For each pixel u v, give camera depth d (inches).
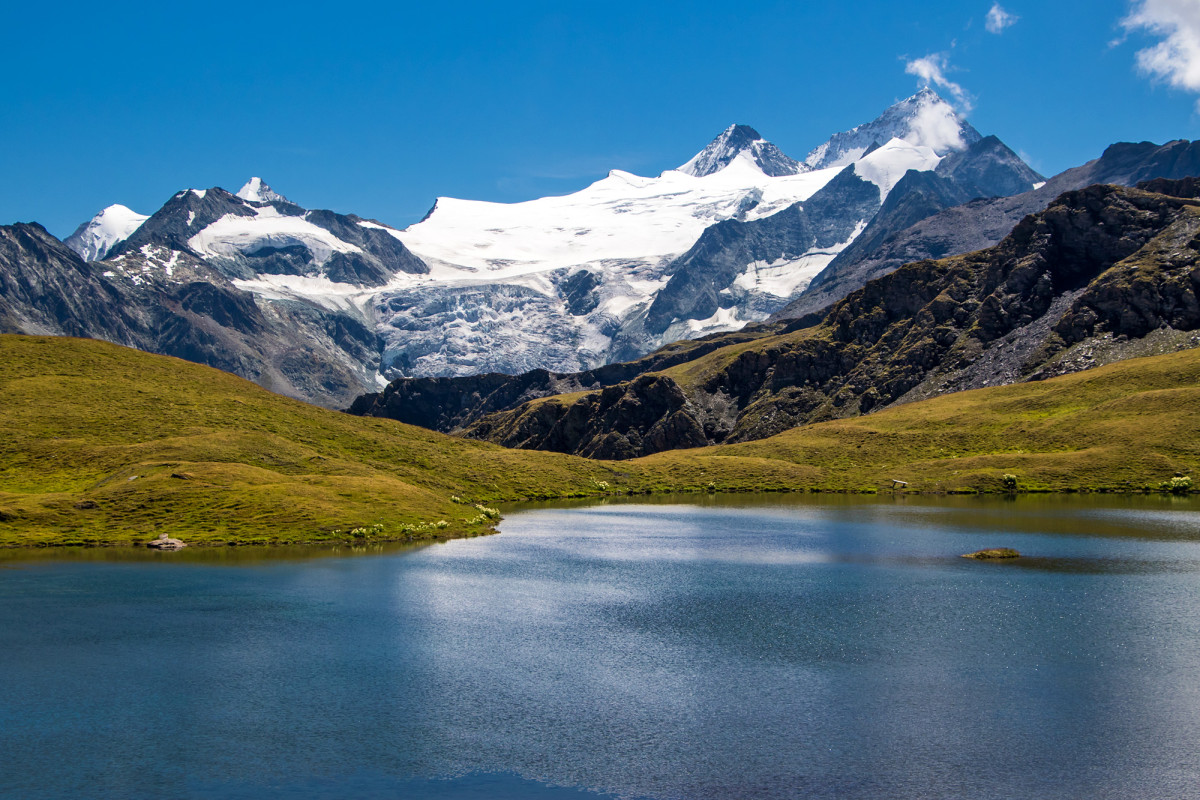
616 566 3671.3
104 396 6909.5
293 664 2220.7
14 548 3976.4
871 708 1909.4
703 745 1729.8
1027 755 1679.4
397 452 7534.5
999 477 7042.3
